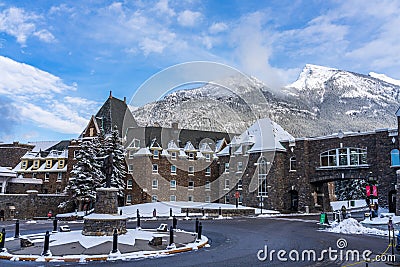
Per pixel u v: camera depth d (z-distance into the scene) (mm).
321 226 24000
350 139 37094
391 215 27125
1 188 47594
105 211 16031
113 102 52188
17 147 64750
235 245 14984
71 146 50125
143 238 15500
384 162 33750
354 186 70875
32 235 17328
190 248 13688
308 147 40625
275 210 39625
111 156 16625
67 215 36688
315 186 40688
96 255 11836
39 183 52688
